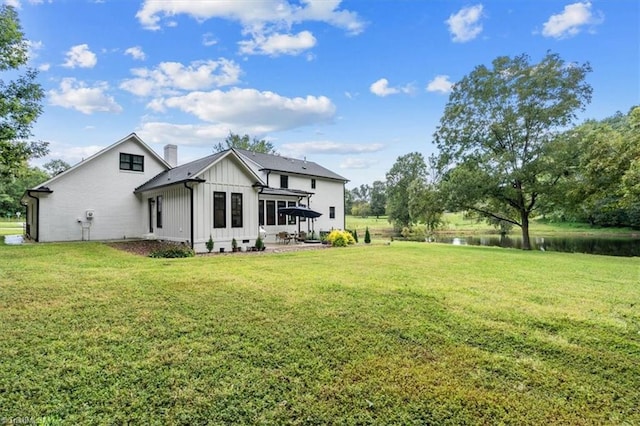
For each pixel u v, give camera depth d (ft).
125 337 11.84
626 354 11.21
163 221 46.26
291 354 10.71
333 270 26.45
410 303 16.70
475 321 14.12
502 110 61.41
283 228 63.31
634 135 48.34
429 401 8.29
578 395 8.70
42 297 16.67
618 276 26.14
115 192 51.88
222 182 42.04
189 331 12.51
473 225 141.79
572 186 55.57
